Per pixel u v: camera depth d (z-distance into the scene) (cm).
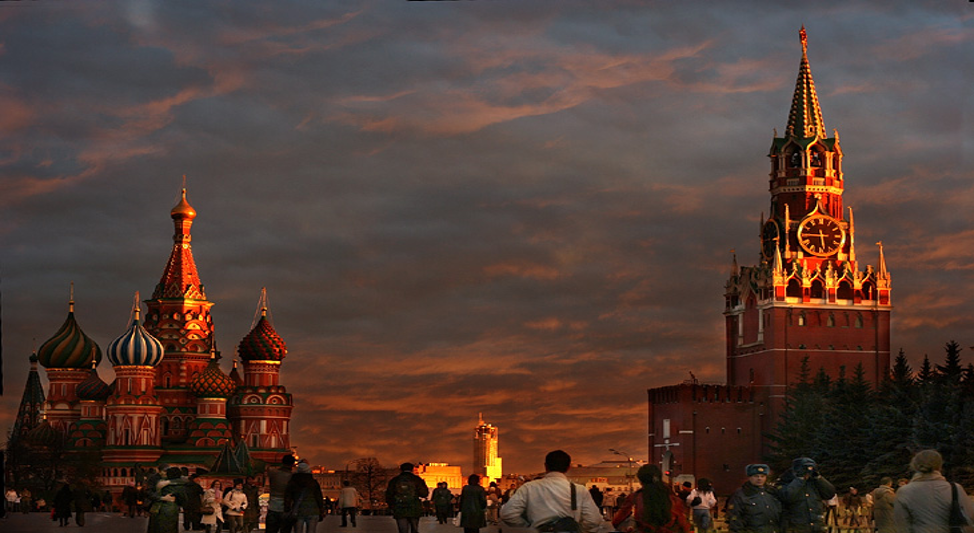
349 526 8238
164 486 4019
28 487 19250
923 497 2498
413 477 4819
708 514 4816
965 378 12912
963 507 2484
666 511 2794
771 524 3017
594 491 6284
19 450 19300
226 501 5759
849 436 14425
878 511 4175
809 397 18138
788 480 3120
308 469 4328
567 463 2555
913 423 12144
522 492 2522
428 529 7800
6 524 8069
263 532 6988
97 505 16188
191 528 6881
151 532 4006
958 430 11400
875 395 16262
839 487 14225
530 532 7462
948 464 11375
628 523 3312
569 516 2500
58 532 6756
